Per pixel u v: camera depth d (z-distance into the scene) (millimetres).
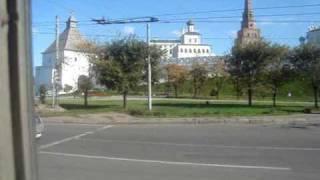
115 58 42812
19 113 1907
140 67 42688
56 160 14117
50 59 100188
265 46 49250
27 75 1938
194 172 12086
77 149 16703
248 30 94125
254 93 55344
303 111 39188
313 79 45688
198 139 19953
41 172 12031
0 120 1882
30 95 1945
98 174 11828
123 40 42938
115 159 14398
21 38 1924
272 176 11539
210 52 141375
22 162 1905
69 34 97125
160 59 43312
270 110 40656
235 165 13203
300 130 24297
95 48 47469
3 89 1896
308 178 11305
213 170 12391
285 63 49031
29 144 1931
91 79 50062
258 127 26438
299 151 16172
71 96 85188
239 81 50875
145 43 42719
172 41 138875
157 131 23766
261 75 49656
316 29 73812
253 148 16969
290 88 73062
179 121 31141
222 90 83938
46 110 40312
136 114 36062
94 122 30500
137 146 17641
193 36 140625
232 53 50594
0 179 1851
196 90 89312
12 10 1911
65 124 28609
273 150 16406
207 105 49781
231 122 30641
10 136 1896
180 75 90250
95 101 60375
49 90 81312
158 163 13594
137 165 13234
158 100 65938
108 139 19984
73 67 94875
